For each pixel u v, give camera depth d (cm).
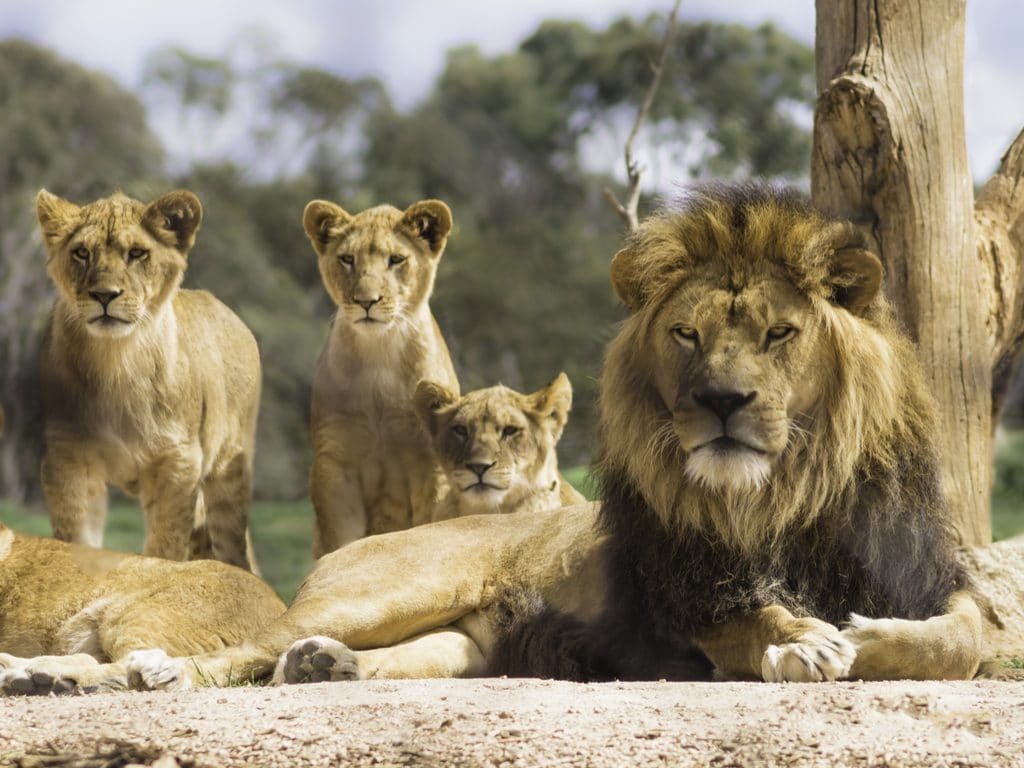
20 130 3709
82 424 1271
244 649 886
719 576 817
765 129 4838
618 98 4684
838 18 1216
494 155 4138
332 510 1406
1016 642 1109
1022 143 1294
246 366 1455
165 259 1283
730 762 573
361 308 1388
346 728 623
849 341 802
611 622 870
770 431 778
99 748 601
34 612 1057
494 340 3628
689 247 822
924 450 839
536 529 952
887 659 761
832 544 811
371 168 3734
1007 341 1257
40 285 3406
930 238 1170
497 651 928
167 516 1311
